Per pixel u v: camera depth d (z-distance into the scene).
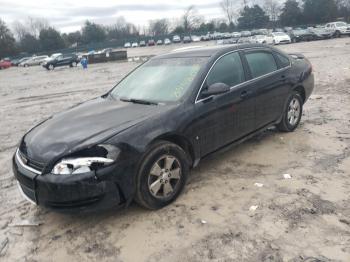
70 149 3.32
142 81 4.82
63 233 3.56
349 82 10.49
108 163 3.31
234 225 3.43
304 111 7.45
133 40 89.62
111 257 3.14
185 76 4.41
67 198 3.25
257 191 4.05
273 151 5.22
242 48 5.02
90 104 4.63
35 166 3.45
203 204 3.85
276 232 3.27
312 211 3.56
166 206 3.86
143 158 3.54
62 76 24.98
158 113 3.84
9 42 84.88
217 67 4.51
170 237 3.33
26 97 14.34
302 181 4.21
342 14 79.38
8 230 3.71
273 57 5.50
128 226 3.56
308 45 30.70
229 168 4.73
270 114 5.32
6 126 8.69
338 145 5.29
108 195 3.34
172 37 87.88
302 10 80.88
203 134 4.19
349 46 25.42
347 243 3.05
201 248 3.14
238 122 4.68
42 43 94.12
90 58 38.94
